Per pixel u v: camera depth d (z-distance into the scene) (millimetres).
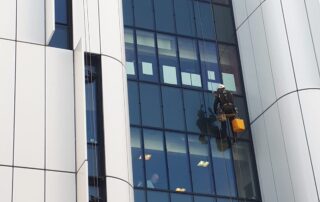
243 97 45062
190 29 46094
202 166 41562
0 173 32594
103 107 35688
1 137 33312
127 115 36688
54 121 34719
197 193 40562
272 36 43156
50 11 35969
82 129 33625
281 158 40688
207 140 42562
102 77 36500
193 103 43469
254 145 43156
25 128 33969
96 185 34094
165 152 41125
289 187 39750
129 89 42250
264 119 42656
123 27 43000
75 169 34062
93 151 34875
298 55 42031
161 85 43312
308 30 42938
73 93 35781
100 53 37188
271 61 42812
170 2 46500
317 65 42094
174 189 40156
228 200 41094
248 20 45750
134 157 40250
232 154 42688
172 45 45000
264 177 41875
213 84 44719
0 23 35781
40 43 36281
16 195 32406
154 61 43938
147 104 42250
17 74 35000
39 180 33156
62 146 34312
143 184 39594
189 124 42656
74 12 37750
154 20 45375
